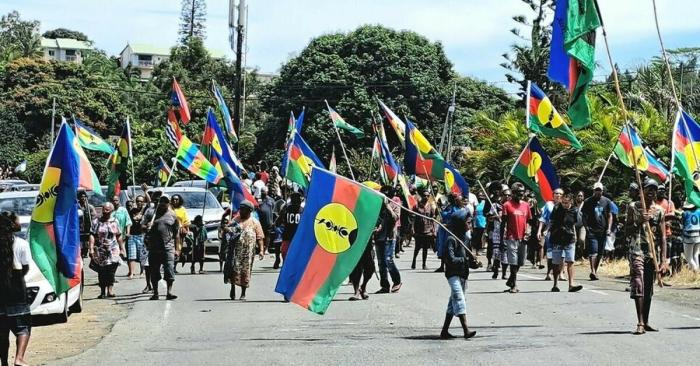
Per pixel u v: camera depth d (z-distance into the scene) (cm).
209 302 1680
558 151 2830
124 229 2131
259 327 1359
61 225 1211
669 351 1103
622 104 1329
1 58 8112
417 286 1917
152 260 1727
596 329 1301
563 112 4216
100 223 1802
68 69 6638
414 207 2356
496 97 6066
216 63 7506
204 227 2277
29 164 5538
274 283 2008
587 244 2048
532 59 4469
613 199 2634
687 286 1866
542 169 2111
